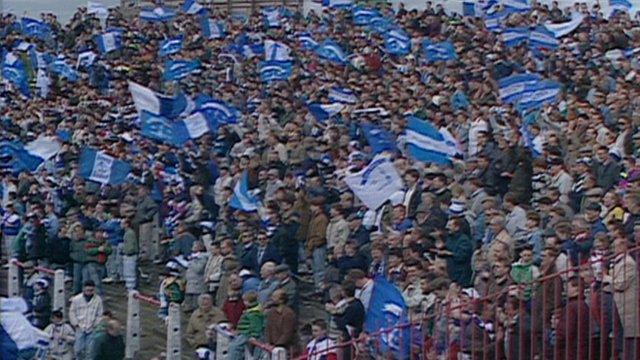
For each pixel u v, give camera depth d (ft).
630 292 211.00
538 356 209.56
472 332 203.82
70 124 450.71
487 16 567.18
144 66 546.67
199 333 258.16
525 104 376.07
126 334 298.76
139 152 392.68
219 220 332.80
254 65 523.29
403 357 208.44
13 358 224.33
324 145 368.89
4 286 340.80
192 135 388.16
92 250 321.93
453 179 312.91
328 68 491.31
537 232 254.06
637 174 283.18
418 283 231.09
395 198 292.20
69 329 270.46
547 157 318.24
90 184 366.63
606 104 375.86
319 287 305.73
